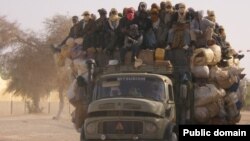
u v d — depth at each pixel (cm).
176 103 2202
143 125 2020
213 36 2498
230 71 2431
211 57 2319
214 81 2369
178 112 2197
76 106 2431
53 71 6456
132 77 2145
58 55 2720
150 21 2362
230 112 2439
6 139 3244
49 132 3938
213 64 2377
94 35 2469
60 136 3616
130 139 2022
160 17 2378
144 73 2167
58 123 4972
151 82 2125
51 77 6525
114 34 2383
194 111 2255
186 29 2341
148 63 2275
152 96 2100
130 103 2036
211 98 2244
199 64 2291
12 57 6806
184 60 2295
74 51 2562
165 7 2380
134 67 2248
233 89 2442
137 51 2291
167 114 2097
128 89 2127
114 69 2275
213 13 2592
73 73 2612
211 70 2372
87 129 2077
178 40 2323
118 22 2450
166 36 2355
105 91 2152
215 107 2266
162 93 2105
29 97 7206
